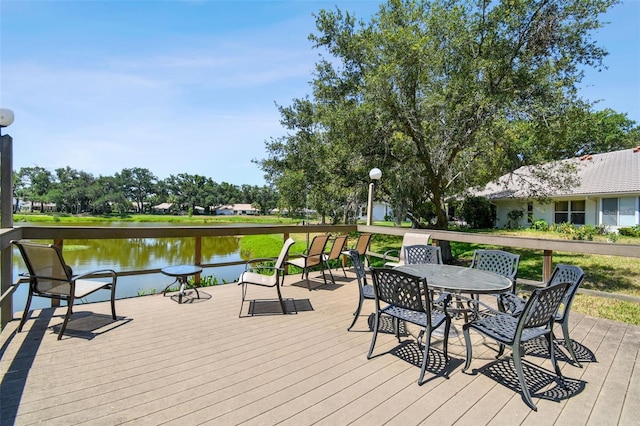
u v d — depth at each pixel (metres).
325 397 1.98
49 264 2.73
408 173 9.17
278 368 2.34
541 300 2.03
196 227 4.48
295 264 4.73
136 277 9.05
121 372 2.22
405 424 1.74
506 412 1.87
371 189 6.30
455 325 3.44
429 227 11.92
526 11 7.80
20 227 3.14
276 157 16.16
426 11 8.65
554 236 12.48
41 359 2.38
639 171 12.65
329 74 10.84
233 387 2.07
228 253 14.45
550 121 7.42
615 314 4.40
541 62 8.09
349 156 9.04
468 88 7.99
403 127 8.27
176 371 2.26
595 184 13.27
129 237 3.84
